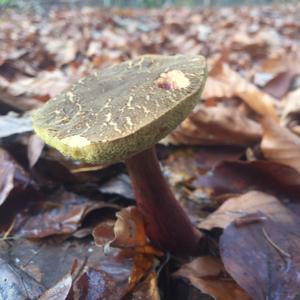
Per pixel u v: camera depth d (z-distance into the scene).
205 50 0.45
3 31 0.58
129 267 0.12
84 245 0.13
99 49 0.42
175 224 0.12
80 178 0.16
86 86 0.12
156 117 0.09
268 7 1.24
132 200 0.15
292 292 0.10
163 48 0.49
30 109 0.21
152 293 0.11
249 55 0.41
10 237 0.13
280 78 0.25
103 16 0.78
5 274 0.11
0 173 0.14
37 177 0.16
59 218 0.14
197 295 0.11
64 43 0.45
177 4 1.91
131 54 0.42
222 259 0.11
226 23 0.71
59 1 1.23
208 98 0.22
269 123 0.16
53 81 0.23
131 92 0.11
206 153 0.18
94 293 0.11
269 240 0.11
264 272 0.11
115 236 0.12
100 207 0.14
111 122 0.10
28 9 1.03
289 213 0.12
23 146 0.16
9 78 0.24
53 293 0.10
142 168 0.12
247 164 0.15
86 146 0.09
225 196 0.14
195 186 0.16
